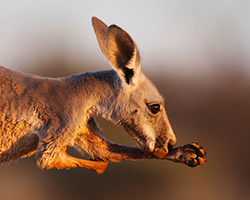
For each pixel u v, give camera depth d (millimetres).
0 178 20781
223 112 31031
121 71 11703
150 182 21719
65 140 11562
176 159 12320
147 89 12117
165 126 12352
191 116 30344
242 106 31828
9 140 11617
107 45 11266
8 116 11453
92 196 20375
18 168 21203
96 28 12531
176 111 30484
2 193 19844
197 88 34438
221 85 35938
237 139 27781
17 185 20375
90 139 12539
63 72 36531
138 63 11758
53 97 11750
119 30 11000
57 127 11547
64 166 11672
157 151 12289
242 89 35281
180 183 22031
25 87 11711
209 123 29797
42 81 11984
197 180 22453
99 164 12406
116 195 20547
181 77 37875
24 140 11734
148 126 12141
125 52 11508
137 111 12039
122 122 12211
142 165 22641
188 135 28297
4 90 11523
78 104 11867
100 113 12180
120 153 12555
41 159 11367
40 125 11586
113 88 12086
